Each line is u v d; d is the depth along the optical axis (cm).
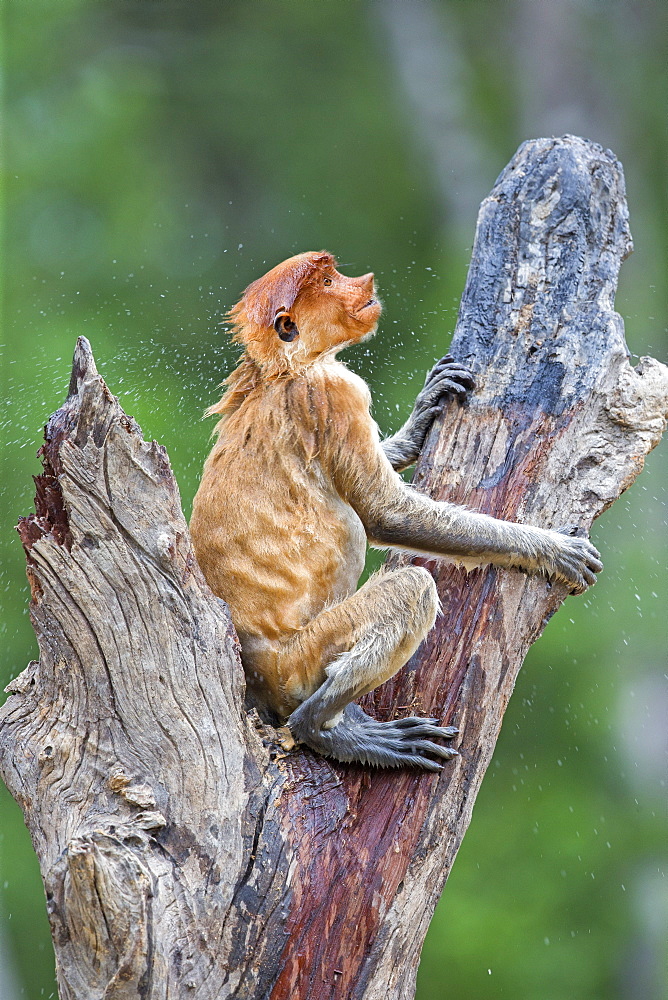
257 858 852
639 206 3102
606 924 2145
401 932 885
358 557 1002
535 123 3206
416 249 3164
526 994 2009
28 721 886
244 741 878
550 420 1027
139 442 848
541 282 1078
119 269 2895
